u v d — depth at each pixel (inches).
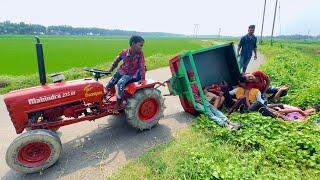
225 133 207.2
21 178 177.3
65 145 217.0
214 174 153.2
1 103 336.5
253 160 170.4
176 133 229.6
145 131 237.6
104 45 2043.6
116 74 239.1
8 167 191.2
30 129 192.2
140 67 233.9
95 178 173.2
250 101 262.1
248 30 410.0
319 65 665.0
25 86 426.3
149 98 234.2
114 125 252.4
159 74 544.1
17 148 172.2
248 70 561.9
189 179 155.5
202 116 245.4
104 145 215.0
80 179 172.7
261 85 269.3
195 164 167.8
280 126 211.6
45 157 182.4
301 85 343.9
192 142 204.4
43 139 177.3
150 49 1652.3
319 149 175.8
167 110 290.7
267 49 1229.7
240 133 206.7
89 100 211.8
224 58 302.2
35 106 188.7
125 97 231.3
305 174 159.0
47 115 199.5
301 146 186.2
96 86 214.7
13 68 674.2
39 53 195.8
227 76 306.2
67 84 204.7
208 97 268.2
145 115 235.5
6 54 1083.3
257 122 221.3
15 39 2738.7
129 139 223.9
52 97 194.1
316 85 324.8
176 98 338.6
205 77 287.3
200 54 282.4
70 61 844.6
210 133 217.3
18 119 184.9
